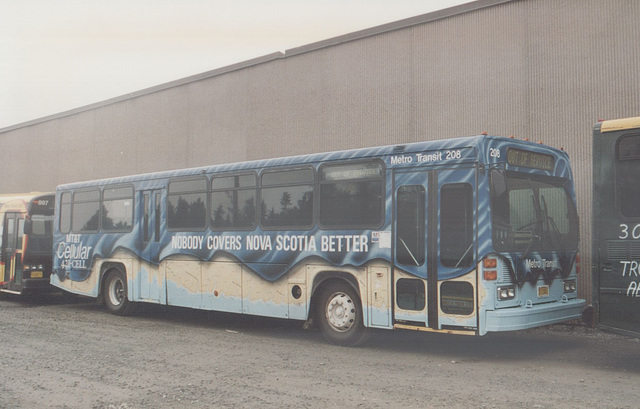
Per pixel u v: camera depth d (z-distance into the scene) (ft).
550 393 21.66
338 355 29.14
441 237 28.04
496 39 44.55
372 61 52.03
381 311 29.76
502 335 35.29
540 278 28.86
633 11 38.83
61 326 38.88
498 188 26.55
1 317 43.37
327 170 32.60
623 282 24.93
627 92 38.83
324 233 32.30
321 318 32.63
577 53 40.83
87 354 29.19
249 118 62.44
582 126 40.40
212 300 37.81
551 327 37.47
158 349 30.66
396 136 50.11
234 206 37.06
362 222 30.81
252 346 31.71
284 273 34.04
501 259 26.99
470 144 27.58
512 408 19.69
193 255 39.11
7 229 53.83
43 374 24.85
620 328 24.95
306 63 57.26
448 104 46.93
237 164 37.19
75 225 48.70
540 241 29.27
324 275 32.17
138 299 42.73
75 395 21.59
